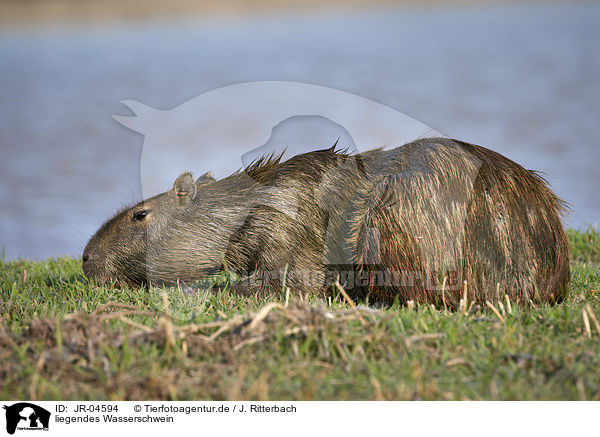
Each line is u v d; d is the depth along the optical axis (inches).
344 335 595.2
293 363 576.4
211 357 588.7
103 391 556.4
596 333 635.5
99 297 805.2
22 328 667.4
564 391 550.6
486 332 637.9
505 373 568.7
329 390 554.9
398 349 597.3
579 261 1018.7
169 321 605.6
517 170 773.3
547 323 659.4
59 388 557.3
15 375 566.3
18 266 1091.3
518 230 743.1
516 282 741.3
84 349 595.2
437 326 653.3
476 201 743.1
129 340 597.0
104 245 843.4
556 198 799.1
